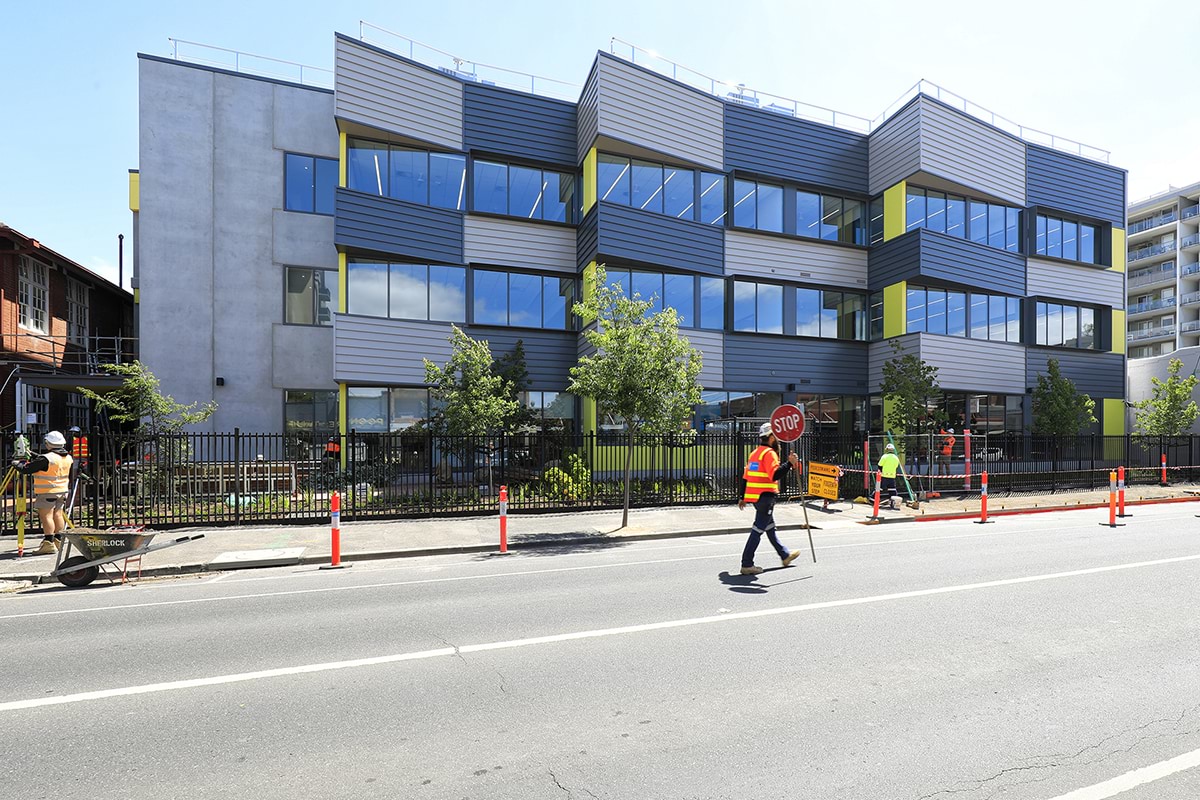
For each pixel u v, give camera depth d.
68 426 22.36
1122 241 25.03
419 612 6.44
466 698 4.25
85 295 23.70
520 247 19.20
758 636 5.48
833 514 14.18
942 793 3.06
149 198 18.39
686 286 19.36
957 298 21.55
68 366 21.89
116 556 8.00
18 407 17.03
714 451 15.80
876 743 3.58
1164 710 4.00
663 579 7.84
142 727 3.87
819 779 3.19
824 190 21.48
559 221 19.59
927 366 19.14
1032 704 4.09
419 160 18.17
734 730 3.75
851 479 16.55
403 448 14.99
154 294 18.38
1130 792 3.07
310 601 7.01
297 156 19.75
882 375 21.11
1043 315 23.25
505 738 3.67
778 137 20.66
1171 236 54.84
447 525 12.29
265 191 19.38
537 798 3.04
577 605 6.61
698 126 19.36
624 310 12.15
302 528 11.93
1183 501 16.97
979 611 6.23
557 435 14.96
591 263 18.17
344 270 17.33
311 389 19.62
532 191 19.53
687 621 5.96
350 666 4.88
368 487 13.77
